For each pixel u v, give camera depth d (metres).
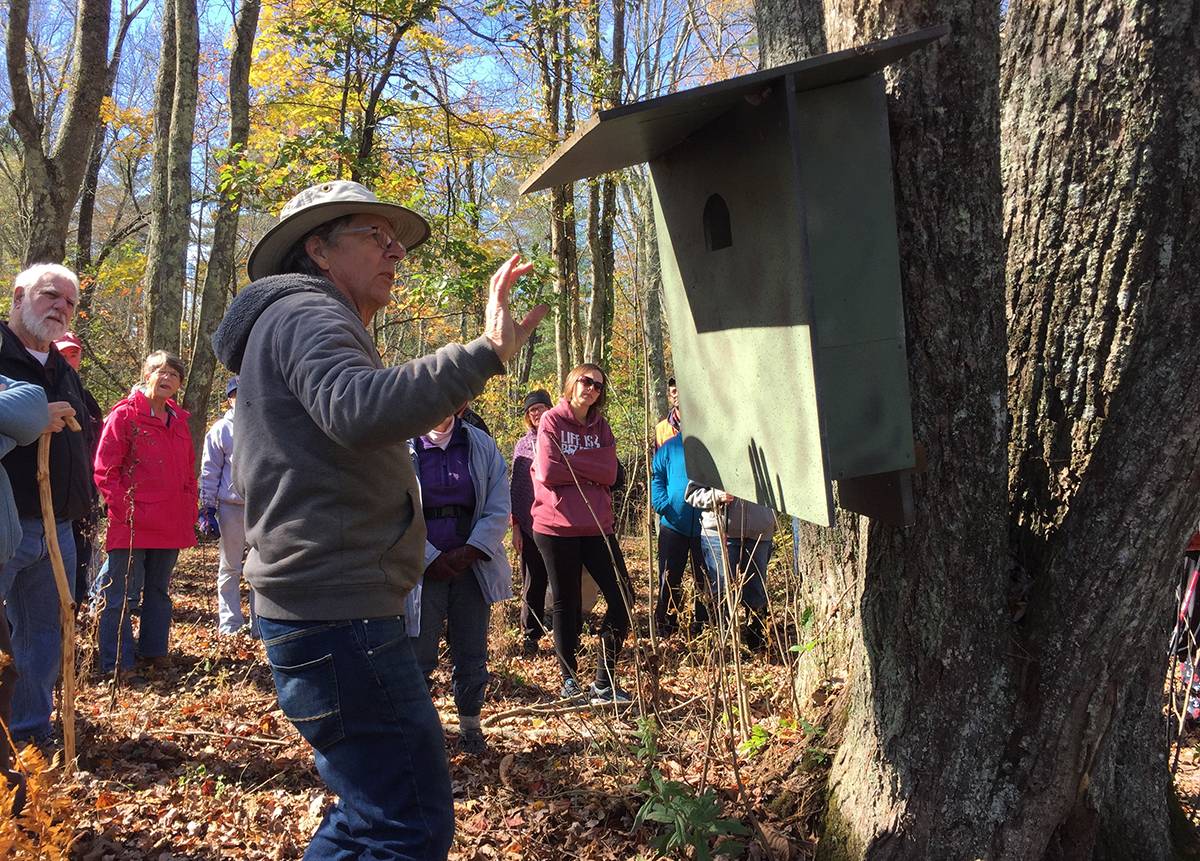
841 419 2.15
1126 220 2.22
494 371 1.80
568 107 12.24
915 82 2.20
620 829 3.00
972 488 2.28
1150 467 2.10
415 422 1.73
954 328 2.25
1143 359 2.13
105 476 5.05
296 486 1.90
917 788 2.34
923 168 2.22
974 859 2.28
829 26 2.41
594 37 12.19
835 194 2.13
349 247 2.22
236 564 5.84
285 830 3.12
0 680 2.62
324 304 1.97
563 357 14.62
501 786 3.48
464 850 2.96
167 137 11.21
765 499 2.31
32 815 2.12
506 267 1.85
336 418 1.75
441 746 2.01
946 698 2.32
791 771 2.90
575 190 14.18
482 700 3.96
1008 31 2.53
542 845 2.98
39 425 2.68
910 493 2.22
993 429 2.28
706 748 3.05
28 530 3.51
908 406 2.18
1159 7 2.18
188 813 3.20
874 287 2.15
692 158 2.44
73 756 2.79
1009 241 2.47
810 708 3.29
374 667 1.92
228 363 2.12
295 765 3.75
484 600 3.95
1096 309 2.26
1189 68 2.16
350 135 8.96
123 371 16.42
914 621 2.34
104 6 8.46
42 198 8.41
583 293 15.05
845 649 3.39
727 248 2.34
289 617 1.92
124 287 18.05
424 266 8.52
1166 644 2.55
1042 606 2.26
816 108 2.12
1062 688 2.23
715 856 2.65
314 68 9.08
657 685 3.28
